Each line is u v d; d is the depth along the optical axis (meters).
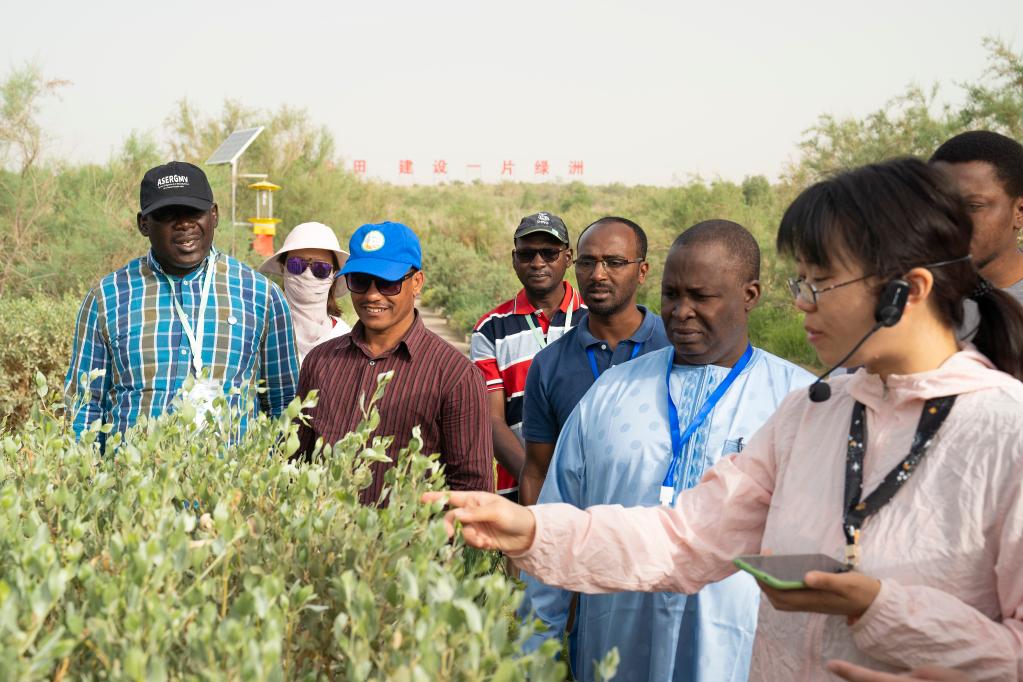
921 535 1.51
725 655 2.48
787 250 1.65
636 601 2.62
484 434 3.34
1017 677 1.40
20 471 2.00
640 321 3.71
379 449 1.90
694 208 25.67
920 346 1.57
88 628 1.32
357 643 1.28
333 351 3.48
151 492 1.71
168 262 3.68
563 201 75.81
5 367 8.67
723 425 2.68
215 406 2.19
